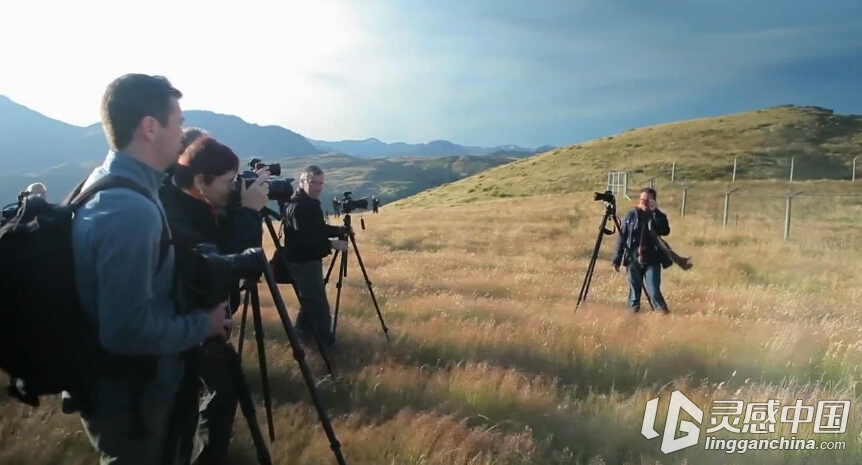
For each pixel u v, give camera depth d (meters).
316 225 7.40
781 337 7.70
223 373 3.87
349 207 8.41
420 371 6.70
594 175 59.66
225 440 3.94
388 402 5.99
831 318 9.91
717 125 76.25
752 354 7.36
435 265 17.22
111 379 2.80
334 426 5.36
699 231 25.27
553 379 6.65
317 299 7.47
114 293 2.60
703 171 55.47
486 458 4.79
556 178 61.66
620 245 10.78
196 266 3.07
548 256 20.62
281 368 6.64
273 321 8.87
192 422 3.22
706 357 7.40
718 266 17.02
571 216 33.72
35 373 2.69
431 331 8.38
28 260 2.61
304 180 7.43
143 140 2.89
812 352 7.27
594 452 5.09
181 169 4.15
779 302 11.58
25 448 4.70
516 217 34.56
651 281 10.58
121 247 2.61
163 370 3.01
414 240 25.45
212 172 4.12
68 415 5.26
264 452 3.58
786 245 21.42
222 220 4.38
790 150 61.84
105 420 2.86
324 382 6.32
